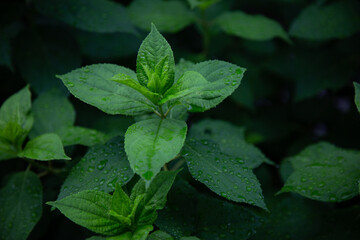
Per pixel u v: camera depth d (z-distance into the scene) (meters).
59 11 0.81
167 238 0.60
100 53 0.90
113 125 0.85
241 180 0.62
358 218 0.70
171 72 0.61
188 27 1.05
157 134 0.59
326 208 0.71
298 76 0.94
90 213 0.59
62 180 0.74
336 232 0.70
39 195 0.70
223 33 1.01
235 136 0.77
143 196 0.59
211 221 0.66
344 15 0.86
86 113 0.89
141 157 0.57
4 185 0.73
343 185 0.65
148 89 0.61
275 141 1.00
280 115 1.02
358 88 0.63
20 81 0.86
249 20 0.88
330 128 1.02
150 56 0.62
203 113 0.95
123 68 0.64
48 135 0.67
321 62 0.93
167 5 0.91
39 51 0.84
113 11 0.83
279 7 1.08
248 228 0.65
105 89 0.63
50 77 0.84
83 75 0.63
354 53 0.93
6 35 0.81
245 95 0.95
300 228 0.71
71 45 0.86
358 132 0.97
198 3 0.85
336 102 1.08
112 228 0.59
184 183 0.67
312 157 0.75
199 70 0.63
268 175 0.85
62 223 0.83
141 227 0.60
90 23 0.81
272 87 1.04
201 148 0.64
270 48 1.05
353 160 0.67
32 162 0.72
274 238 0.71
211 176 0.62
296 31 0.86
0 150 0.69
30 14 0.85
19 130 0.69
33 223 0.69
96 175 0.63
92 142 0.70
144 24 0.89
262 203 0.61
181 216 0.65
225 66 0.63
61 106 0.76
